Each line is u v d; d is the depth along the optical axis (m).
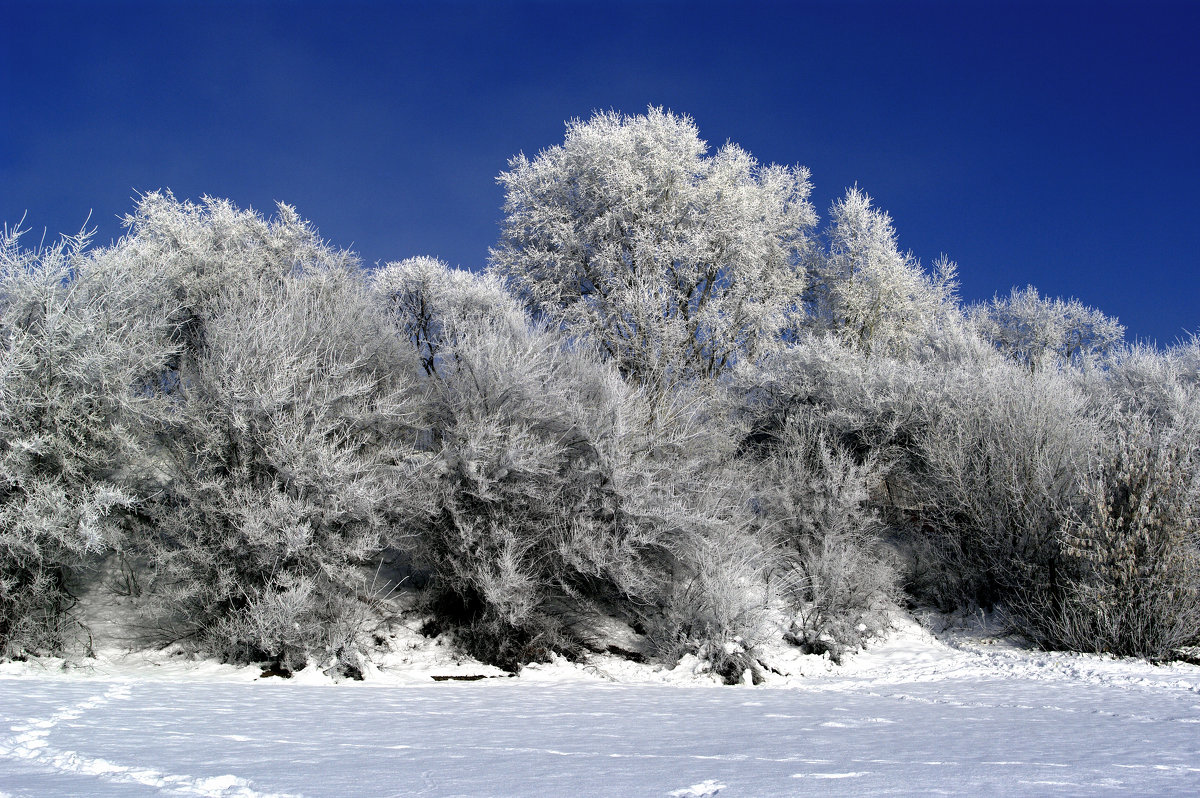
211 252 20.98
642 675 14.19
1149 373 23.91
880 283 29.08
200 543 13.15
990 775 4.96
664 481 15.44
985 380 20.91
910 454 20.77
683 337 21.06
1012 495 17.52
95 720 7.39
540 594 14.80
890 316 29.95
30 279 13.20
